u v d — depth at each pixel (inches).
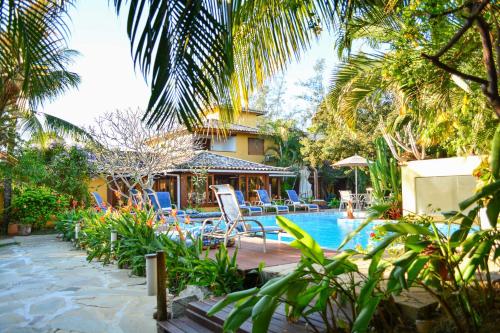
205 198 865.5
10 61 162.9
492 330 92.7
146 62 78.8
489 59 100.2
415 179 432.1
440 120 244.5
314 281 101.7
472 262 98.5
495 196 85.9
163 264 165.3
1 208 591.8
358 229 96.2
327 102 300.0
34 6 139.6
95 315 177.9
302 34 135.4
